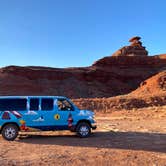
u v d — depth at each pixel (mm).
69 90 97688
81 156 10891
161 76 75500
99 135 16281
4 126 14586
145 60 128625
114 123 24031
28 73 97750
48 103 15172
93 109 45281
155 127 20438
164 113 32625
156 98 52469
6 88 88500
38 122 14867
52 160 10281
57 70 105375
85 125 15523
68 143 13734
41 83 96438
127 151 11812
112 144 13414
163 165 9617
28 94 88875
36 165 9633
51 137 15617
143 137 15492
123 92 108688
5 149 12281
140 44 168875
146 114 33844
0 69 98188
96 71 110500
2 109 14633
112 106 46656
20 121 14648
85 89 101812
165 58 131875
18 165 9617
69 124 15266
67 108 15492
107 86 108375
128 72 119938
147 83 77812
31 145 13234
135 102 49281
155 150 12047
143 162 10016
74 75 105500
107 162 10023
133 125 22078
